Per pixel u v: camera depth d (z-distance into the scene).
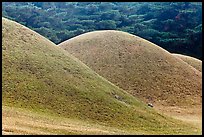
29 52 161.25
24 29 181.00
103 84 163.62
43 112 122.50
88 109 135.12
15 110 113.75
